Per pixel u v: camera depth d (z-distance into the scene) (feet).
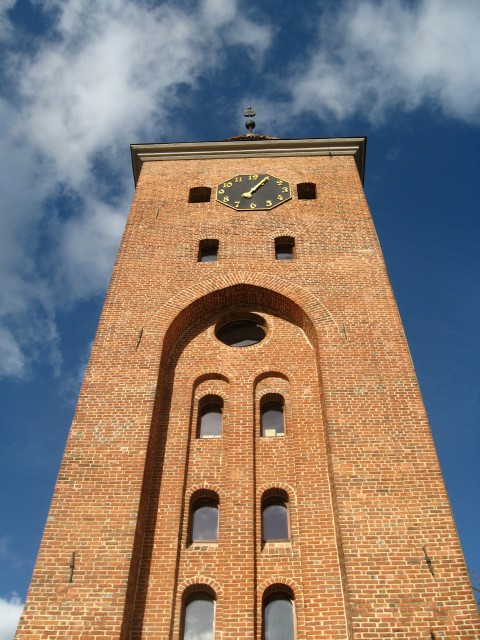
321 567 42.47
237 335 61.98
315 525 44.73
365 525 42.27
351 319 57.67
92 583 39.91
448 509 43.09
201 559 44.06
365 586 39.27
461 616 37.86
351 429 48.08
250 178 79.10
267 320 61.57
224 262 65.21
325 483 47.21
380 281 62.08
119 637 37.65
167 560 43.60
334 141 84.53
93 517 43.21
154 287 62.23
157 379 52.95
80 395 51.31
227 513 45.93
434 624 37.52
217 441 51.49
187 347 58.95
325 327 56.90
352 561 40.50
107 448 47.50
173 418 52.80
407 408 49.65
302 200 74.59
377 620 37.78
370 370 52.75
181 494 47.42
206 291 61.62
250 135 94.94
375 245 66.90
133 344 55.93
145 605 41.34
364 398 50.47
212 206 74.02
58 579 40.01
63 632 37.65
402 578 39.60
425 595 38.81
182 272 64.03
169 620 40.68
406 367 53.01
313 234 68.74
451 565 40.16
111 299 60.54
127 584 40.06
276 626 41.32
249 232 69.46
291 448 50.49
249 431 51.49
